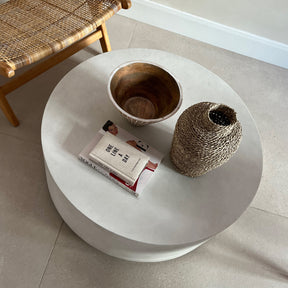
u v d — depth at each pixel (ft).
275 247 4.21
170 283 3.77
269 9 5.21
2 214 3.81
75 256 3.75
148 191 3.02
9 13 3.88
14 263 3.58
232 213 3.03
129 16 6.04
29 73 4.21
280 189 4.69
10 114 4.21
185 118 2.66
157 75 3.28
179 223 2.89
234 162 3.32
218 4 5.38
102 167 2.97
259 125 5.30
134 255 3.43
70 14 4.00
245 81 5.80
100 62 3.76
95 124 3.33
